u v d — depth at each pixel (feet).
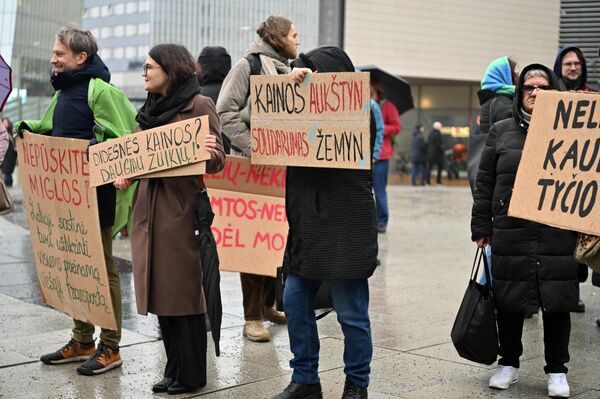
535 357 17.85
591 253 12.98
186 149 14.42
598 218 12.57
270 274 18.85
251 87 14.52
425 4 96.27
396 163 109.50
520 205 13.46
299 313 14.30
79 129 16.24
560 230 14.96
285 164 14.17
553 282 14.92
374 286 25.40
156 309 14.87
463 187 80.53
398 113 40.60
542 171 13.30
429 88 109.19
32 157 16.93
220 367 16.80
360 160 13.34
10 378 15.83
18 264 27.73
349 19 90.53
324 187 13.89
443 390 15.47
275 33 18.84
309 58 14.46
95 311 16.07
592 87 24.21
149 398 14.82
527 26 97.30
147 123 14.97
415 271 28.09
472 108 107.96
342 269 13.67
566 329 15.23
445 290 24.86
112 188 16.17
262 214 19.03
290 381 15.75
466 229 40.32
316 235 13.84
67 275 16.61
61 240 16.60
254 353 17.88
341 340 19.07
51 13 68.95
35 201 17.16
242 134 18.76
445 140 108.68
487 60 98.63
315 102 13.73
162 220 14.85
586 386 15.84
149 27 68.69
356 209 13.87
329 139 13.61
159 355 17.53
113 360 16.40
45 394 14.90
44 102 70.33
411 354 17.92
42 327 19.65
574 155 13.00
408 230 39.55
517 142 15.21
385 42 94.27
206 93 21.15
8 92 16.30
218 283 14.34
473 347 15.06
